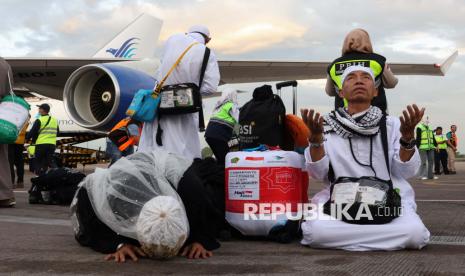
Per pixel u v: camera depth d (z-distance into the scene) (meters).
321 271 2.38
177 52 3.64
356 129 2.99
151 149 3.61
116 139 3.51
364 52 3.77
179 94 3.47
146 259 2.69
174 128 3.62
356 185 2.90
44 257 2.74
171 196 2.66
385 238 2.89
